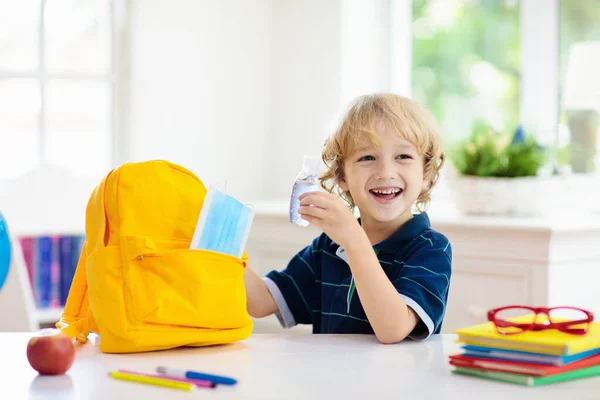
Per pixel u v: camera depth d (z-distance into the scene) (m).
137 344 1.05
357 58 2.75
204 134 2.75
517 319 1.04
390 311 1.12
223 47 2.78
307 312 1.45
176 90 2.69
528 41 2.55
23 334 1.20
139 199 1.09
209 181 2.75
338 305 1.36
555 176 2.16
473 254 1.98
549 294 1.86
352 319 1.34
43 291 2.52
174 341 1.07
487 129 2.27
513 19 2.59
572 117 2.46
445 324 2.03
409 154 1.34
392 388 0.88
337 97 2.69
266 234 2.33
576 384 0.89
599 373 0.94
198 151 2.73
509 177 2.13
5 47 2.51
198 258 1.08
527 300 1.89
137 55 2.62
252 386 0.89
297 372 0.96
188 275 1.07
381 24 2.81
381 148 1.33
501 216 2.11
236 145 2.82
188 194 1.12
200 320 1.08
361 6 2.75
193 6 2.71
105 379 0.93
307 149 2.78
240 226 1.12
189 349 1.10
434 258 1.26
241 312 1.13
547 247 1.85
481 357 0.93
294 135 2.83
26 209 2.54
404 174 1.33
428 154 1.42
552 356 0.89
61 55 2.59
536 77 2.54
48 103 2.58
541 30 2.52
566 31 2.48
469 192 2.14
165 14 2.66
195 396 0.85
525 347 0.90
